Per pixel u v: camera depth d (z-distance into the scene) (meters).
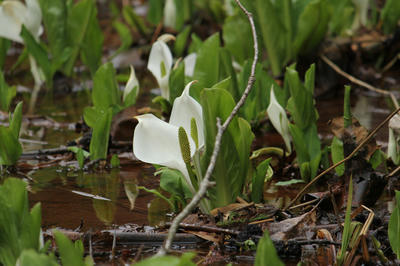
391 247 3.57
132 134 6.40
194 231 3.85
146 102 7.91
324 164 5.20
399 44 9.70
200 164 3.92
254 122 6.62
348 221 3.39
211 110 3.79
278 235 3.76
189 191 4.29
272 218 3.93
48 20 8.59
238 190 4.05
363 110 7.48
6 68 10.36
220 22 11.70
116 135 6.39
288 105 5.32
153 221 4.18
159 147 3.71
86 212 4.39
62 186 5.03
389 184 5.03
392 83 8.97
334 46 8.73
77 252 2.83
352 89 8.72
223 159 3.91
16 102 8.22
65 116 7.58
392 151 5.18
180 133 3.58
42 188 4.98
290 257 3.61
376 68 9.72
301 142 4.96
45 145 6.30
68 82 9.22
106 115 5.52
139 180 5.21
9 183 3.12
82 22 8.66
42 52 8.51
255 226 3.80
